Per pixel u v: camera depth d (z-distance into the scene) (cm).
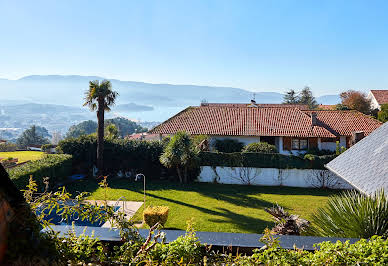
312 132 3062
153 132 3200
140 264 363
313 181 2438
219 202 2044
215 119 3375
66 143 2730
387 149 1022
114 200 2056
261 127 3186
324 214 781
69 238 379
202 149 2822
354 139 2641
